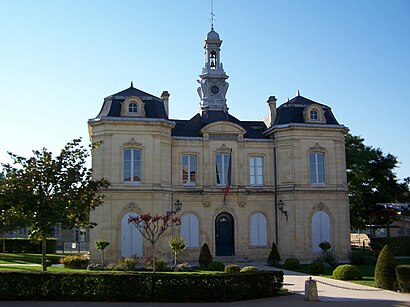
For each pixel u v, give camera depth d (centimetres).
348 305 1969
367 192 5331
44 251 2398
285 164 4000
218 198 3969
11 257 3938
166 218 3119
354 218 5422
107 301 2081
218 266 3241
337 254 3928
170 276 2098
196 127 4172
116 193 3612
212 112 4316
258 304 2009
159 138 3750
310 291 2094
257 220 4022
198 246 3900
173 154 3944
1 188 2362
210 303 2045
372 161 5334
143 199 3650
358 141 5284
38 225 2372
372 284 2603
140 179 3678
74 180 2462
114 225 3581
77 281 2106
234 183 4000
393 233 6569
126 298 2086
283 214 3962
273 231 4019
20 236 6794
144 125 3722
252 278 2161
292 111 4112
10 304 2000
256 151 4084
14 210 2388
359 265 3706
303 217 3912
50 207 2370
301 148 3991
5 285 2105
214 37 4469
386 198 5338
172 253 3709
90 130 3931
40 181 2406
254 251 3975
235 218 3991
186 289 2088
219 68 4428
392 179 5344
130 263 3189
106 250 3547
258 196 4038
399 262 3975
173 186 3906
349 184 5194
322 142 4038
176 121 4378
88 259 3441
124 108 3728
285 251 3919
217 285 2097
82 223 2508
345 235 3978
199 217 3931
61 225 2466
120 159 3659
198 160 3981
